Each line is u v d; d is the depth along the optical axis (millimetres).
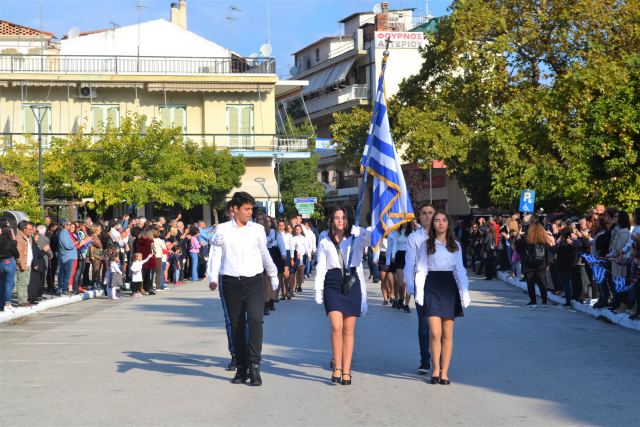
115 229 23922
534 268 18516
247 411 7938
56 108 44375
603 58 35656
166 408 8070
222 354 11766
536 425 7395
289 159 47312
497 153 36969
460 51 38500
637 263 14672
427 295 9414
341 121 42531
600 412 7926
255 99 46000
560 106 35500
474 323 15398
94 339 13766
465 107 39688
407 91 41781
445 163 39688
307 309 18578
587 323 15430
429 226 9672
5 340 13781
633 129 26281
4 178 23641
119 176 37469
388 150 10555
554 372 10148
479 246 32812
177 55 48281
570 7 37156
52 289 22969
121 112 45062
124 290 25891
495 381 9555
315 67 69812
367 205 60344
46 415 7773
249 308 9273
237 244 9266
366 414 7820
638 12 36656
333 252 9391
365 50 63469
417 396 8688
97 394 8812
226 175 41906
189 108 45844
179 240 29594
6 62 45844
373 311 17797
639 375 9945
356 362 10930
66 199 37562
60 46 49844
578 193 27828
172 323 16156
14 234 19594
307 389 9078
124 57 46750
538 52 37688
